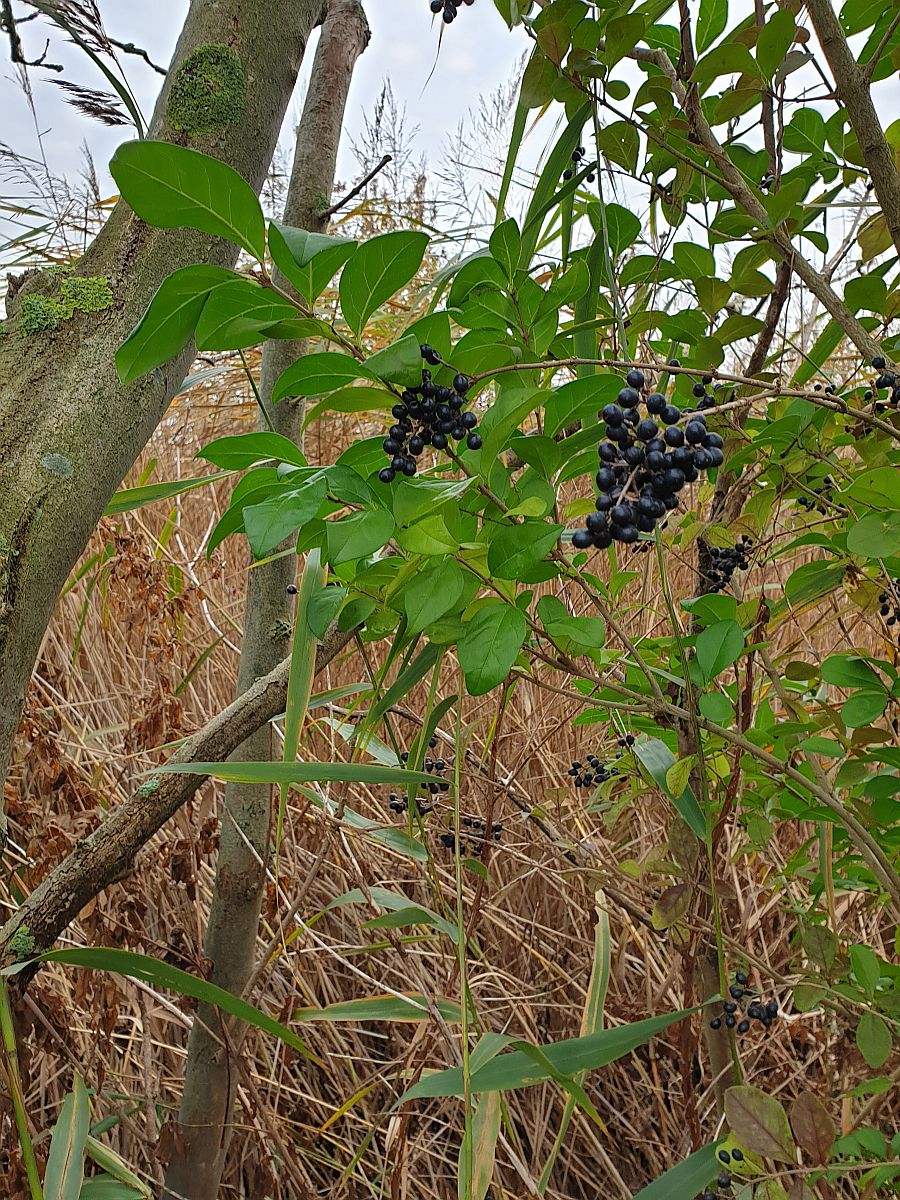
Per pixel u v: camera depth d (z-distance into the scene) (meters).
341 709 0.85
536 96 0.48
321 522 0.43
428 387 0.38
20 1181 0.59
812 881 0.76
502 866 1.15
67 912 0.48
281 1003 0.97
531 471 0.43
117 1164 0.64
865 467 0.52
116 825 0.49
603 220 0.49
